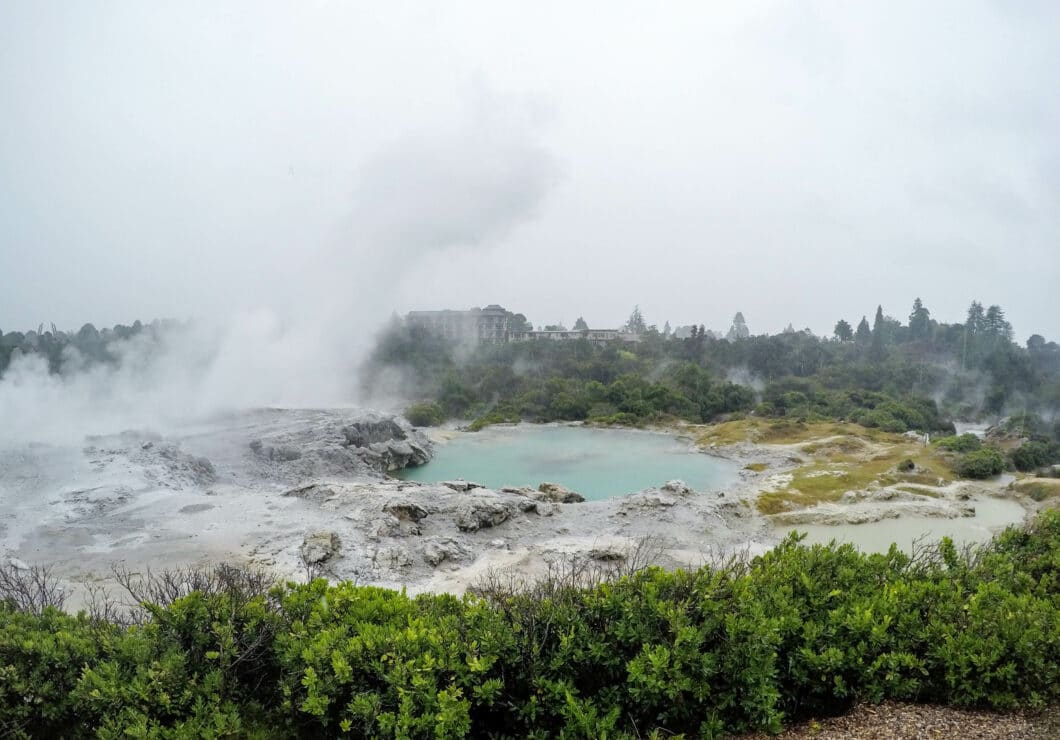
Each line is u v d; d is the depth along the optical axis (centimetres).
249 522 2408
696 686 664
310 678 665
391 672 665
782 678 701
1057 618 724
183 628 782
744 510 3002
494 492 2980
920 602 788
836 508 3081
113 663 712
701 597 748
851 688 705
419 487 2912
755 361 10638
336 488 2853
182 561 1962
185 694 685
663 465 4678
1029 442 4934
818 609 782
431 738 629
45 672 714
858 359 11175
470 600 891
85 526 2280
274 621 793
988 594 799
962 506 3109
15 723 668
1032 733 620
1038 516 1200
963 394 9369
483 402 7925
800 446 4969
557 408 7269
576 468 4559
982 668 677
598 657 697
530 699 668
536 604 786
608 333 14425
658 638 711
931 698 703
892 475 3712
